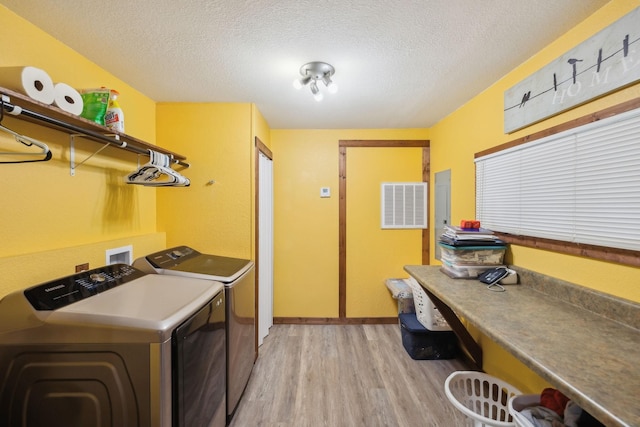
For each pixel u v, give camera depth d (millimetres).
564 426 960
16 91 1038
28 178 1261
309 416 1741
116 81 1835
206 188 2287
